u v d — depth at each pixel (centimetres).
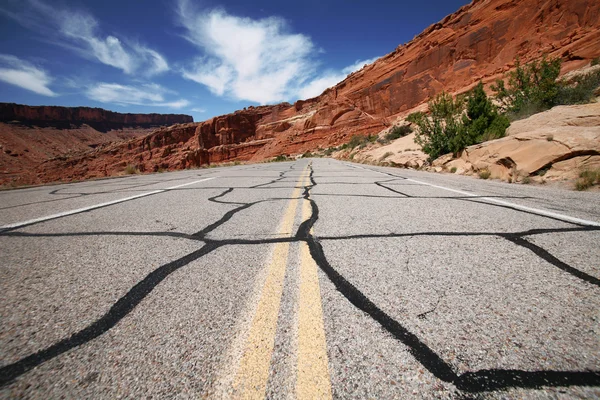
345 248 216
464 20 5084
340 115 7675
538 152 668
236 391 92
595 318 124
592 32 2612
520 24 4100
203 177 961
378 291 150
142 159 11681
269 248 218
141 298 147
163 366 102
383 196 460
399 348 109
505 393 90
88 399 89
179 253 211
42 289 158
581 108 885
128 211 364
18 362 103
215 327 123
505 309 132
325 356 105
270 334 117
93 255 209
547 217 303
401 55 6656
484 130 1068
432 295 146
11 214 360
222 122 11875
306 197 462
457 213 329
